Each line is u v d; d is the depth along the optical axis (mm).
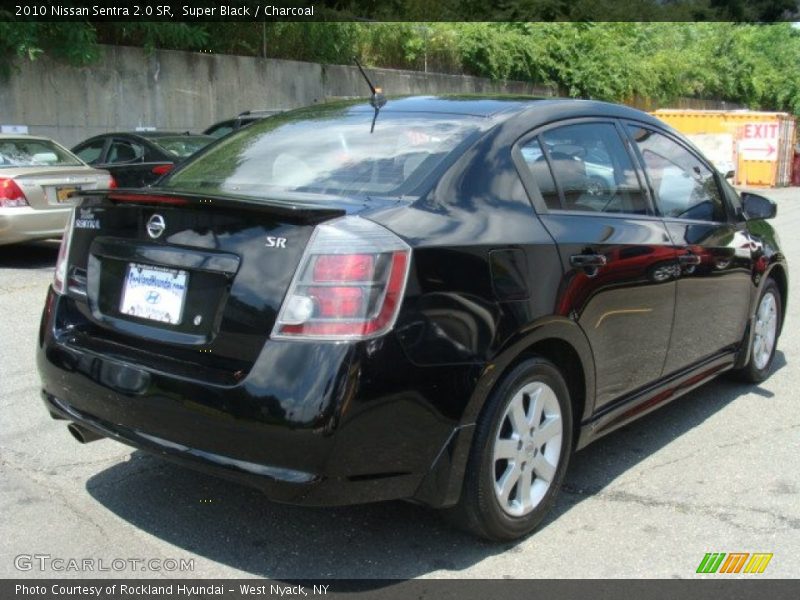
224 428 3020
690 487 4215
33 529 3613
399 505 3898
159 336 3291
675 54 32500
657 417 5246
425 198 3332
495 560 3449
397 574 3322
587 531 3721
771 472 4418
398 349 2980
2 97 14680
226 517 3754
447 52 23703
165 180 4109
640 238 4152
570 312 3621
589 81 26859
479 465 3297
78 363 3469
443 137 3701
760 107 39406
